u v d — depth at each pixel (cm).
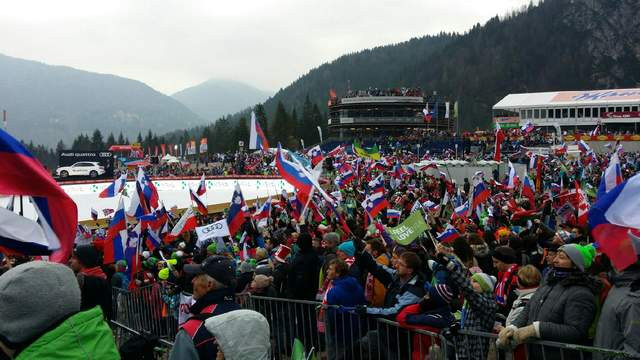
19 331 287
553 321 525
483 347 601
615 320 484
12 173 505
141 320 1006
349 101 10719
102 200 4328
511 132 8038
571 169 4222
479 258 923
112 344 312
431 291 640
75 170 6275
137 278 1177
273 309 851
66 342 291
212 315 460
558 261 537
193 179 5866
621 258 505
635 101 10056
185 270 510
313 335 827
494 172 4709
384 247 927
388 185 3581
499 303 755
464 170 5088
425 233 1074
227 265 501
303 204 1243
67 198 516
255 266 1108
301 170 1188
